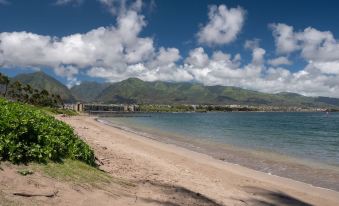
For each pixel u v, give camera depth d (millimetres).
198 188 15586
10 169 10070
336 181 21281
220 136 55375
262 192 17094
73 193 10031
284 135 61438
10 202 8234
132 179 14836
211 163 25562
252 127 88188
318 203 16047
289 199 16266
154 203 11391
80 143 15531
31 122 12727
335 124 111062
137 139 41250
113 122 101250
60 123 17031
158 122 113000
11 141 10922
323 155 34469
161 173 18344
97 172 13273
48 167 11312
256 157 31172
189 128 78812
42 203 8766
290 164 27750
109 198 10594
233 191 16312
